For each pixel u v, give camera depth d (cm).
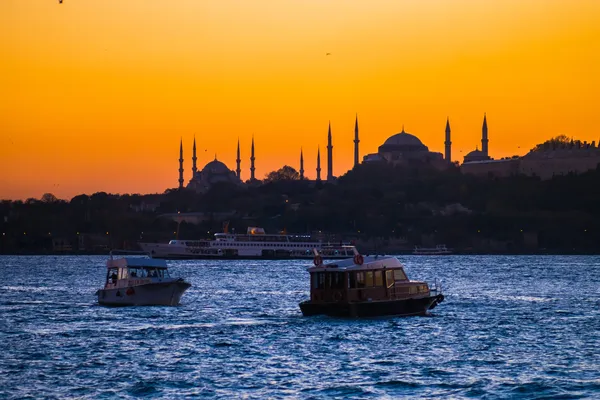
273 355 10219
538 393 8512
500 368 9606
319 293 13025
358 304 12812
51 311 14538
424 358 10106
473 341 11250
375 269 13050
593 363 9900
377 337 11412
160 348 10650
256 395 8419
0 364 9700
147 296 15088
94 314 14025
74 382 8881
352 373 9312
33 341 11162
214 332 11862
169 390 8581
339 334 11600
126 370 9406
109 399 8275
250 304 16300
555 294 19612
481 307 15875
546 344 11119
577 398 8362
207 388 8662
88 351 10450
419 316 13438
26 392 8500
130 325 12675
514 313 14738
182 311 14512
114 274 15488
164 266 15450
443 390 8631
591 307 16088
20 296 18300
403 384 8831
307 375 9206
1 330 12138
